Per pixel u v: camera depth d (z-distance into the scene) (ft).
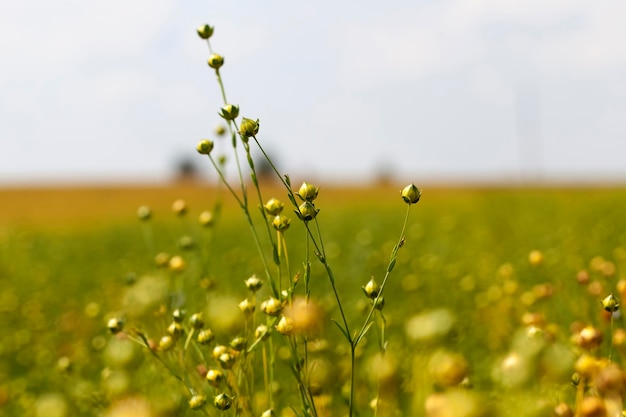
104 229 55.47
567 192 81.30
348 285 20.08
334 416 8.56
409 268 23.26
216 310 8.60
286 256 7.86
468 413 5.31
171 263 12.09
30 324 21.26
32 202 114.21
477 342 14.07
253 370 8.80
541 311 12.98
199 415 8.66
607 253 24.76
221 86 9.17
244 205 8.60
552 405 6.65
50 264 35.53
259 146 7.34
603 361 6.91
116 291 23.24
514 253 28.35
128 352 9.61
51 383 14.55
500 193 82.99
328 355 8.58
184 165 203.92
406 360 9.01
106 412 8.87
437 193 116.88
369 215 54.49
